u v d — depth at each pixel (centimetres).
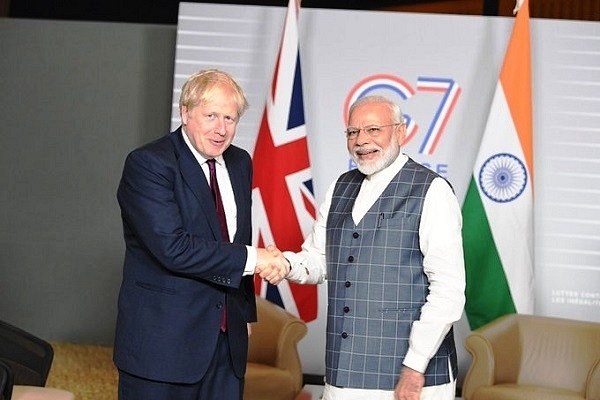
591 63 568
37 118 683
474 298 538
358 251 287
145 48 677
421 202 282
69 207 684
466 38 574
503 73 546
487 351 461
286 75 559
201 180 278
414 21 578
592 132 566
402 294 281
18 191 686
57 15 867
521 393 436
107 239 682
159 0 856
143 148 276
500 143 543
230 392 284
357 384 281
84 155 682
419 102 576
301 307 557
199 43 589
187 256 267
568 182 566
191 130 273
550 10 801
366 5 874
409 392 271
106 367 610
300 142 557
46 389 327
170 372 269
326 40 583
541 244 566
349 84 580
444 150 574
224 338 284
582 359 475
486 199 542
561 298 564
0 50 683
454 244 277
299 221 554
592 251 563
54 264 686
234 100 273
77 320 687
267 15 587
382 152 288
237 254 276
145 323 272
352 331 284
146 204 270
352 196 299
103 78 679
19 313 689
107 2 864
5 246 688
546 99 569
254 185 557
